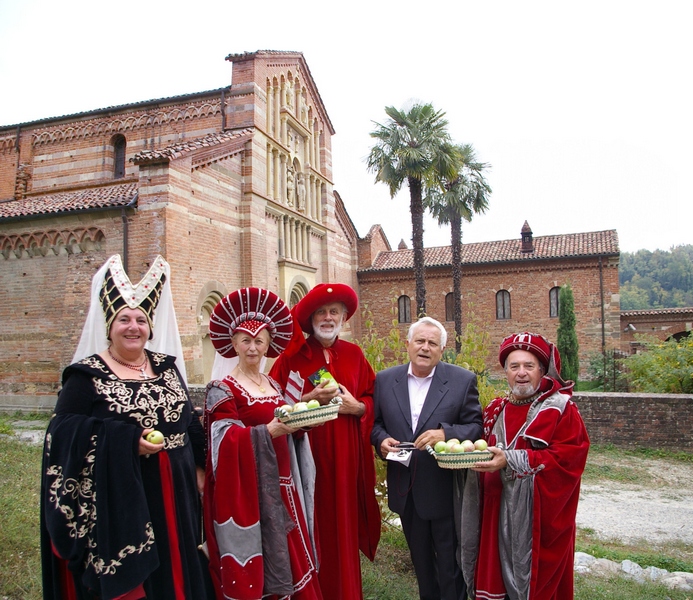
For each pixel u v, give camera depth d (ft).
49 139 69.77
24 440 36.22
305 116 76.89
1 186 71.97
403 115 67.05
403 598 14.99
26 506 20.06
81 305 48.75
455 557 13.21
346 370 14.47
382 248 109.81
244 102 61.72
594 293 87.56
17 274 50.96
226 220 57.11
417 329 14.01
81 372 9.97
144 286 10.91
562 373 74.74
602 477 33.09
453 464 11.23
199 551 10.97
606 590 16.35
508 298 92.22
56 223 49.14
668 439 37.78
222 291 55.72
